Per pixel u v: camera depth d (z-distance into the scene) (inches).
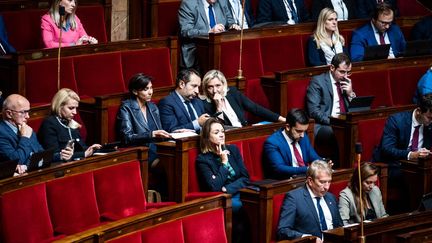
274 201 401.4
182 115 452.4
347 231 362.3
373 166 410.0
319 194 395.5
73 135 413.4
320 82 496.4
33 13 501.0
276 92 499.8
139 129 438.6
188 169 416.2
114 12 558.9
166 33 559.2
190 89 454.9
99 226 342.3
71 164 371.9
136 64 494.0
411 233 355.9
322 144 481.1
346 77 497.4
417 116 466.3
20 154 388.5
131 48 493.0
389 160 464.4
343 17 594.6
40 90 458.0
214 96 462.0
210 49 513.3
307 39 547.8
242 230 410.6
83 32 501.0
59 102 410.9
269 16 570.9
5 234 344.2
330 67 502.6
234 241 411.2
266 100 505.4
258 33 529.7
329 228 397.7
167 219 354.3
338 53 502.6
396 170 462.6
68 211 368.2
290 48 540.7
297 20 577.9
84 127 442.6
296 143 445.7
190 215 363.9
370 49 534.6
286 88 498.3
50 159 376.5
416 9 637.3
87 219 374.6
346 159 472.4
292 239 381.1
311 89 497.0
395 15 610.9
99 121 437.7
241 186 422.6
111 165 389.1
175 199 417.7
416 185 451.2
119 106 443.2
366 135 473.1
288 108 499.8
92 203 377.4
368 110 474.3
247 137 442.0
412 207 453.4
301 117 438.9
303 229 393.4
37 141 399.5
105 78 481.1
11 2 497.4
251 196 402.9
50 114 419.5
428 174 449.4
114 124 441.1
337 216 400.5
